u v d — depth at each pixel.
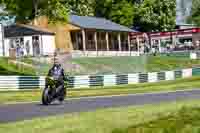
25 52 87.00
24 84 49.50
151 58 88.44
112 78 57.69
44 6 82.56
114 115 18.94
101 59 78.56
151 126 14.86
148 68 80.19
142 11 142.88
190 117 15.71
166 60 89.94
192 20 50.31
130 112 19.86
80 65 72.19
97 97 38.22
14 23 96.69
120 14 141.38
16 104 32.28
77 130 15.33
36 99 36.91
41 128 16.30
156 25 143.38
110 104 29.59
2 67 62.91
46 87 31.06
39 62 68.38
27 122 18.59
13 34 88.75
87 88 52.06
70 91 46.66
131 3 145.38
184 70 69.44
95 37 100.69
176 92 41.28
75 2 134.88
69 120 18.25
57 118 19.55
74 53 89.50
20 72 62.84
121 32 113.44
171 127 14.38
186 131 13.86
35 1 82.88
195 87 47.84
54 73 31.16
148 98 34.38
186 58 94.12
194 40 116.38
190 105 21.27
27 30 88.44
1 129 16.62
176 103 24.17
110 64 76.81
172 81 61.22
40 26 97.75
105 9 143.12
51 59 70.38
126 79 59.53
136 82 60.88
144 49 118.88
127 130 14.62
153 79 63.44
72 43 97.75
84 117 19.05
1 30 83.50
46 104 30.88
